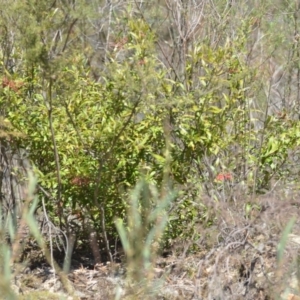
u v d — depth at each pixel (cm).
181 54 951
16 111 821
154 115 820
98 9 1073
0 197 890
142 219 722
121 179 828
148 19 1011
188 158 834
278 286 635
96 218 848
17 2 752
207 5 977
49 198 838
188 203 812
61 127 823
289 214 669
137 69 766
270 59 1018
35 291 768
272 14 1063
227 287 677
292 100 1078
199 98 821
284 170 856
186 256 786
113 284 736
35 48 740
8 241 820
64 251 868
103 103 821
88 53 913
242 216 707
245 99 872
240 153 847
